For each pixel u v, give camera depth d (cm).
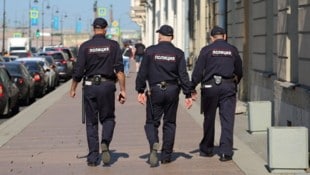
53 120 1781
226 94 1064
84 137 1412
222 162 1059
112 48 1009
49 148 1261
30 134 1486
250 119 1400
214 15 2942
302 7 1187
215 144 1252
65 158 1133
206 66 1065
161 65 1009
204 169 1002
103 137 1029
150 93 1021
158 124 1035
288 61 1328
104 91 1005
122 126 1605
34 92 2791
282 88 1327
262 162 1051
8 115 2098
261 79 1748
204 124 1101
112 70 1012
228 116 1067
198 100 2244
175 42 4884
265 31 1720
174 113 1039
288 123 1280
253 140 1312
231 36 2288
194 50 3900
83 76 1018
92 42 1010
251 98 1917
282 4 1350
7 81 2073
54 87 3506
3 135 1477
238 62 1070
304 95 1141
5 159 1138
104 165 1045
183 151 1183
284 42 1339
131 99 2455
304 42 1183
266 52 1717
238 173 967
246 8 2031
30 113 1984
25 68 2623
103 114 1023
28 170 1026
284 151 959
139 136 1409
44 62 3359
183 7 4409
